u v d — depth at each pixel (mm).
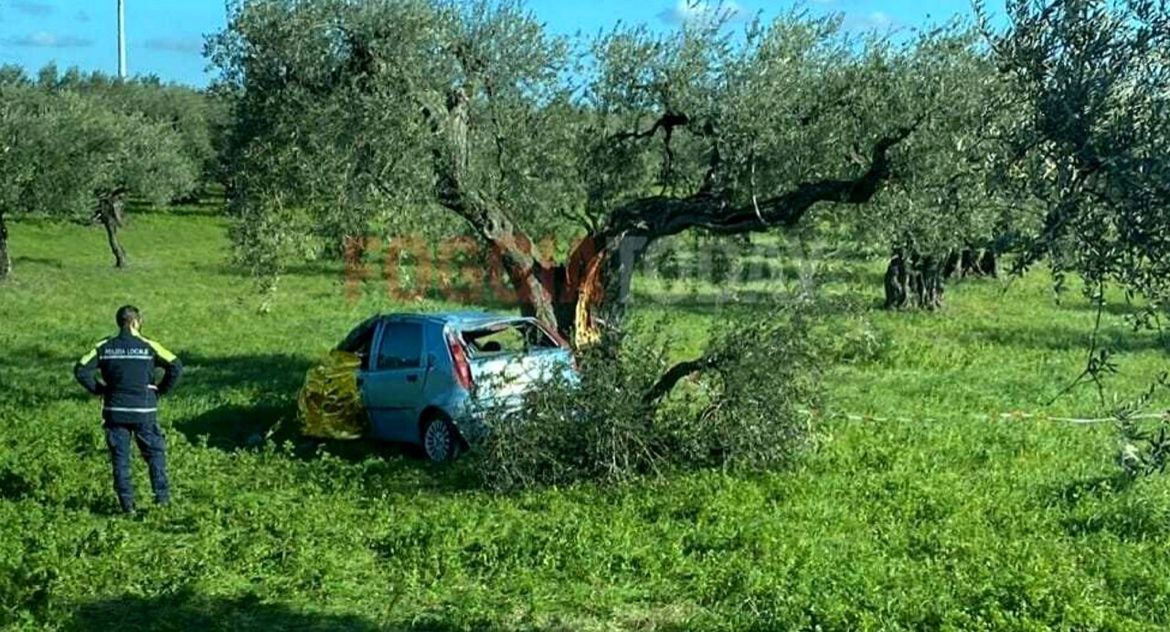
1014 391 18703
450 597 9070
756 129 14781
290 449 14273
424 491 12430
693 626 8234
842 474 12484
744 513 10875
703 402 12836
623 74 15484
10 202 38062
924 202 14141
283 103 14484
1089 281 5246
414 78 14273
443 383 14102
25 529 11023
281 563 9758
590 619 8586
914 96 14016
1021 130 5414
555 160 15984
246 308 32281
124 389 11867
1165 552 9719
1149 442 6125
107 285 39094
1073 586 8523
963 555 9695
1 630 8219
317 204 14766
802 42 14953
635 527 10594
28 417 16797
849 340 15781
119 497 11781
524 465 12414
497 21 15172
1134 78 5137
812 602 8281
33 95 44875
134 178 45094
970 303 33500
